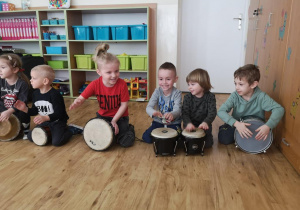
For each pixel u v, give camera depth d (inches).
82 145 63.1
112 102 63.4
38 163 53.0
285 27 57.3
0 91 69.8
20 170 49.9
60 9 114.4
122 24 124.3
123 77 129.6
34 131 62.4
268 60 70.9
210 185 44.6
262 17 82.5
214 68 134.7
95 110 98.3
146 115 91.7
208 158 55.6
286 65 55.8
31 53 135.0
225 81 135.3
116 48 127.9
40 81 61.0
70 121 83.5
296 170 49.4
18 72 70.4
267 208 38.2
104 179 46.7
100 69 59.2
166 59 121.5
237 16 126.6
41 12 121.5
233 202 39.7
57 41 130.2
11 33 127.4
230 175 48.1
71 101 116.6
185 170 50.1
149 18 115.3
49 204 39.3
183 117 61.5
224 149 60.6
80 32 117.6
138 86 117.9
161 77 59.4
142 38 112.7
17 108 59.4
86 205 39.0
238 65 131.6
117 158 55.6
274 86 63.9
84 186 44.3
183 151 59.4
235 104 61.9
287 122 54.4
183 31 133.0
